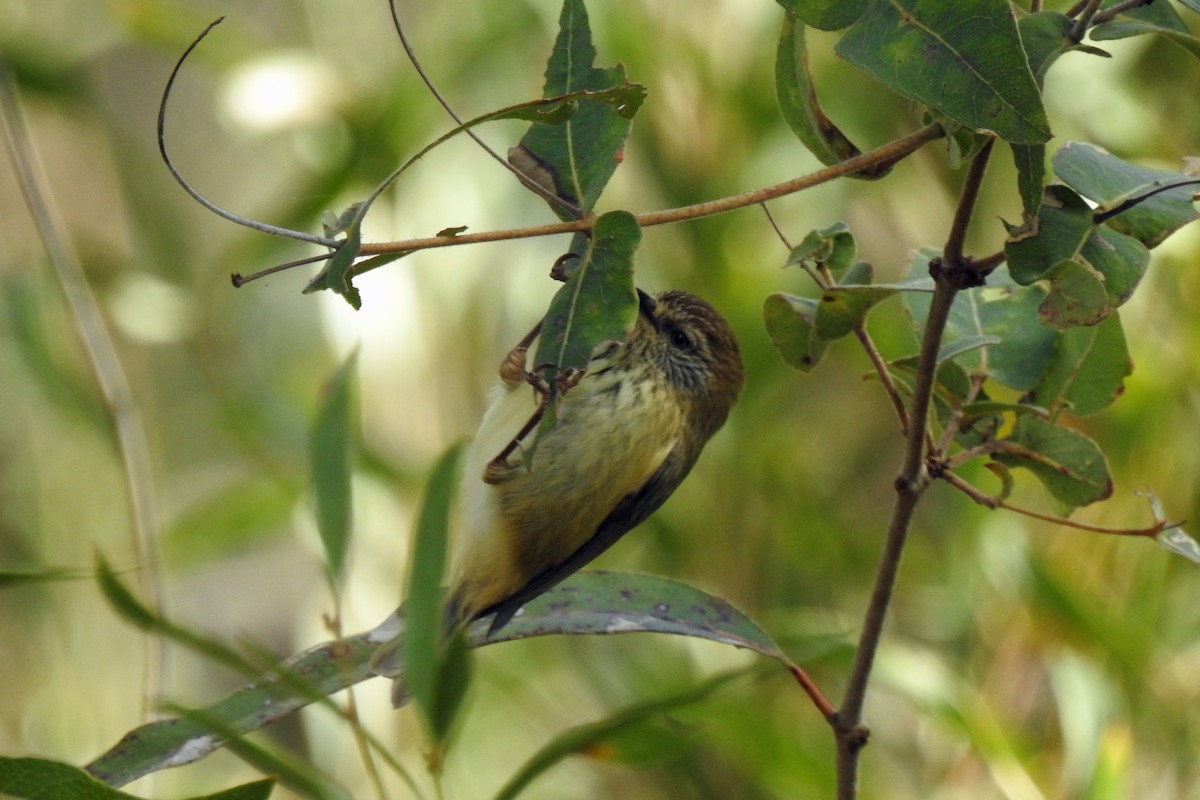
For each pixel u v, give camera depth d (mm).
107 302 9898
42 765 4195
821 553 9602
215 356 10023
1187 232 8805
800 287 9203
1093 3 3867
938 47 3695
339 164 9430
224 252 10281
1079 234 4086
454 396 9914
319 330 10391
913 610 9734
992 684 8758
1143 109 9344
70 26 10625
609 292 3912
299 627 11266
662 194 9164
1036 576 8102
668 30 9227
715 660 9508
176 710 3953
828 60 9555
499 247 9906
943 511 10398
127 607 3598
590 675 9812
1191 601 8680
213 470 11469
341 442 4125
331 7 10508
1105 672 8188
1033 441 4738
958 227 4047
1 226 11336
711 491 9383
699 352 7000
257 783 4207
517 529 6539
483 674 9922
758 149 9141
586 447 6512
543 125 4188
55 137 11695
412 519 9406
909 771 9930
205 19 9797
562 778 10469
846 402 10602
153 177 10789
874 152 3996
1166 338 8875
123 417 7910
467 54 9672
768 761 8258
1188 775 8164
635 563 9922
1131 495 8539
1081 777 7633
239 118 9484
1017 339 5156
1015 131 3621
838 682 9883
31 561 10492
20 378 10656
